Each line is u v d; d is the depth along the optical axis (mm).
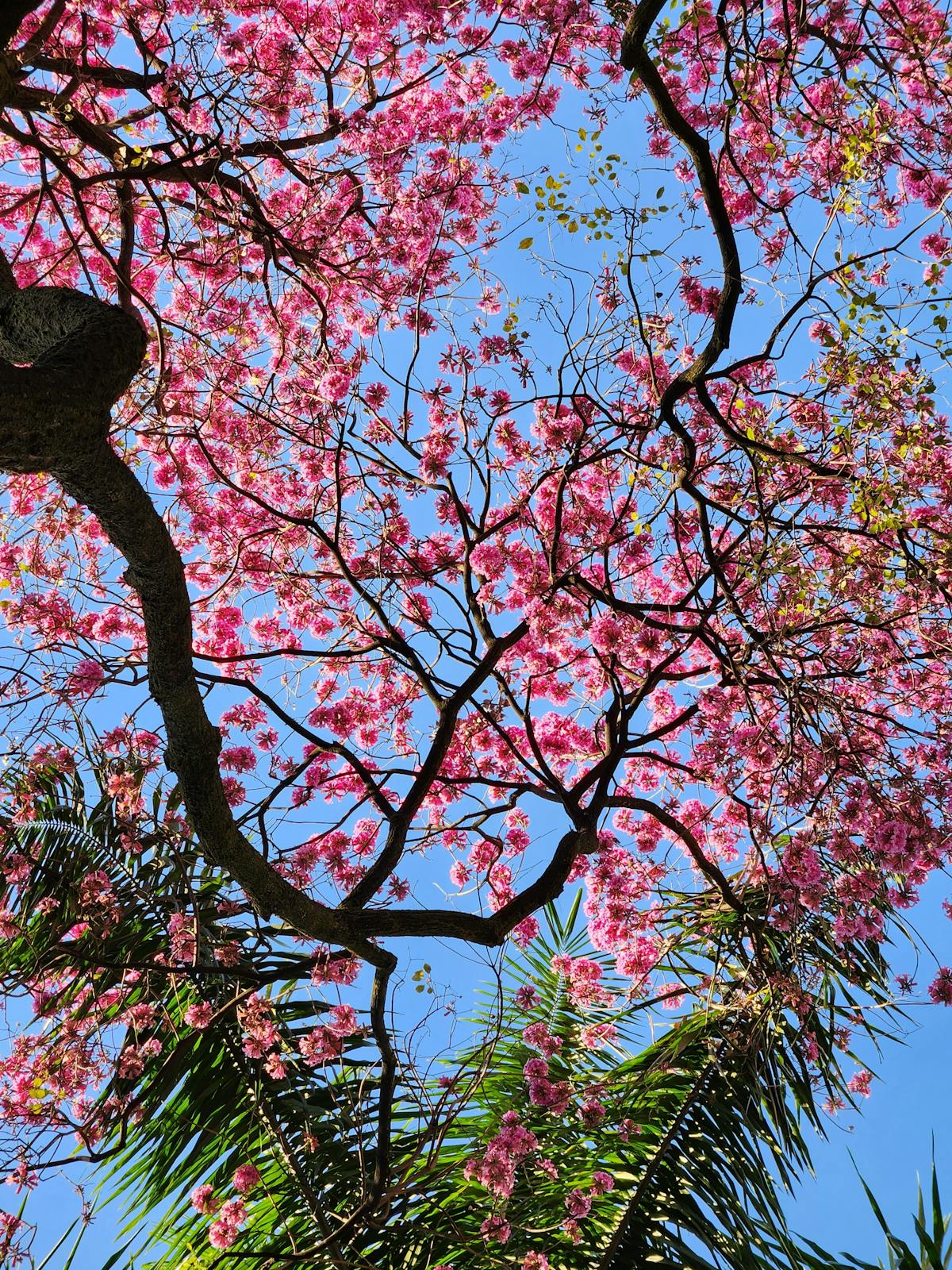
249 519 6875
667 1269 4062
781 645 4840
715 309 5535
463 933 4227
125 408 6027
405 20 6520
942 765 5262
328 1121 4762
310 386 6289
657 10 3938
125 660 5027
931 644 5039
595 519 6074
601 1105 4617
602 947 5414
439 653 5941
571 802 4844
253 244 6586
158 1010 4965
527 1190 4516
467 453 5457
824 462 4863
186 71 5148
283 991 5168
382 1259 4336
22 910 5012
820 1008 4766
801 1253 4137
